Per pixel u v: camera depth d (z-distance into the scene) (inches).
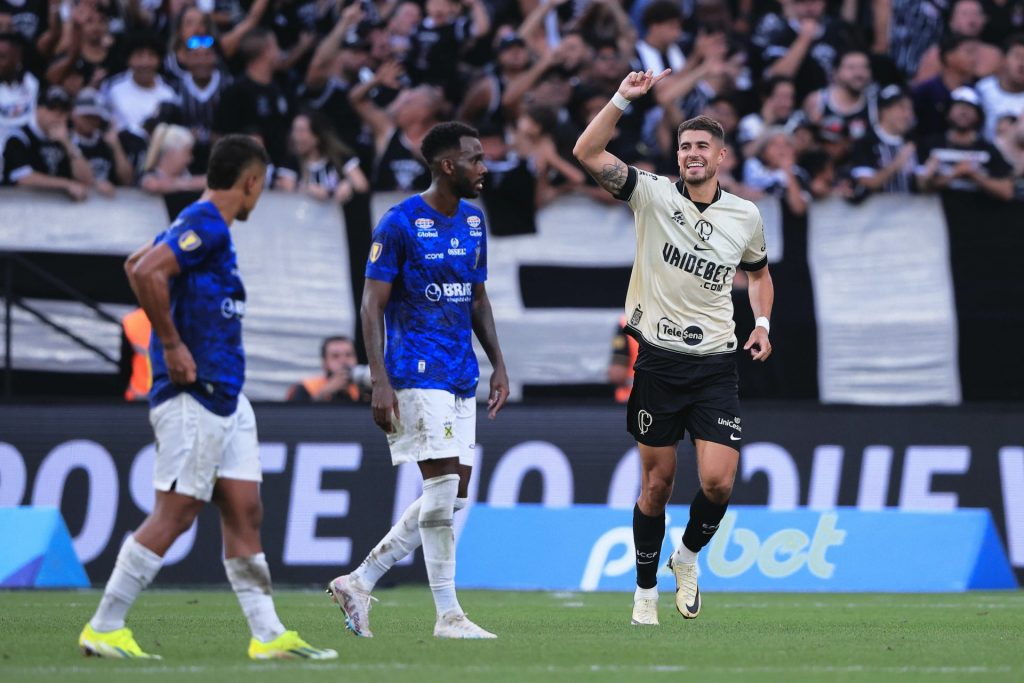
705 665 694.5
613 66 1979.6
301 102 1924.2
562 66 1983.3
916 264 1913.1
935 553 1453.0
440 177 829.2
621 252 1887.3
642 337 937.5
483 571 1466.5
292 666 658.8
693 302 924.6
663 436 936.9
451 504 826.8
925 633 919.7
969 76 2060.8
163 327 653.3
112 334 1785.2
